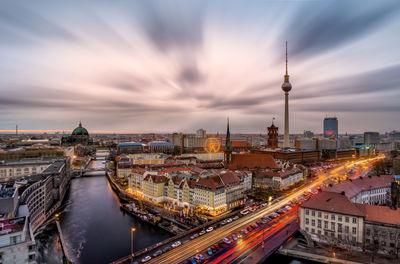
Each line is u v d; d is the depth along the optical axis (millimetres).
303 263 89250
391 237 88375
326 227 99750
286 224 116438
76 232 121250
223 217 128125
